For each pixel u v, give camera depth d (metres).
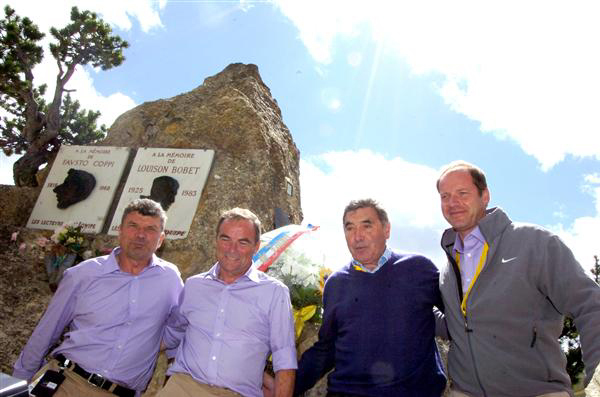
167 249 5.61
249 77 8.52
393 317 2.80
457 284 2.72
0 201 6.75
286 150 7.91
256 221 3.04
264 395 3.06
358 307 2.89
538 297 2.48
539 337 2.43
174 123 7.27
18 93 11.99
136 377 3.02
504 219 2.72
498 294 2.50
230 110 7.25
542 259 2.46
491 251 2.60
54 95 12.00
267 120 7.83
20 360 3.04
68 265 5.02
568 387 2.41
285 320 2.89
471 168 2.87
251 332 2.84
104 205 6.35
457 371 2.70
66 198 6.39
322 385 3.85
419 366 2.71
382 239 3.02
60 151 7.12
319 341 3.11
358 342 2.82
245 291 2.92
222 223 2.99
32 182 10.67
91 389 2.85
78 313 3.04
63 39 12.62
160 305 3.16
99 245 5.85
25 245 5.63
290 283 4.05
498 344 2.47
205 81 8.68
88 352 2.94
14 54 12.37
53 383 2.74
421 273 2.95
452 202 2.80
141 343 3.04
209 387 2.70
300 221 7.69
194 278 3.06
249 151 6.79
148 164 6.59
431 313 2.91
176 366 2.85
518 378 2.41
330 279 3.17
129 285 3.11
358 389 2.72
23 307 4.78
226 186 6.19
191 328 2.91
